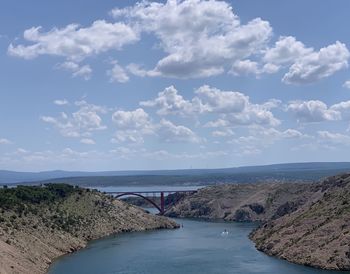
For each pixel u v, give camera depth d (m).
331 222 181.25
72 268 162.38
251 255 183.25
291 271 153.25
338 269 152.25
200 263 168.62
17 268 139.50
